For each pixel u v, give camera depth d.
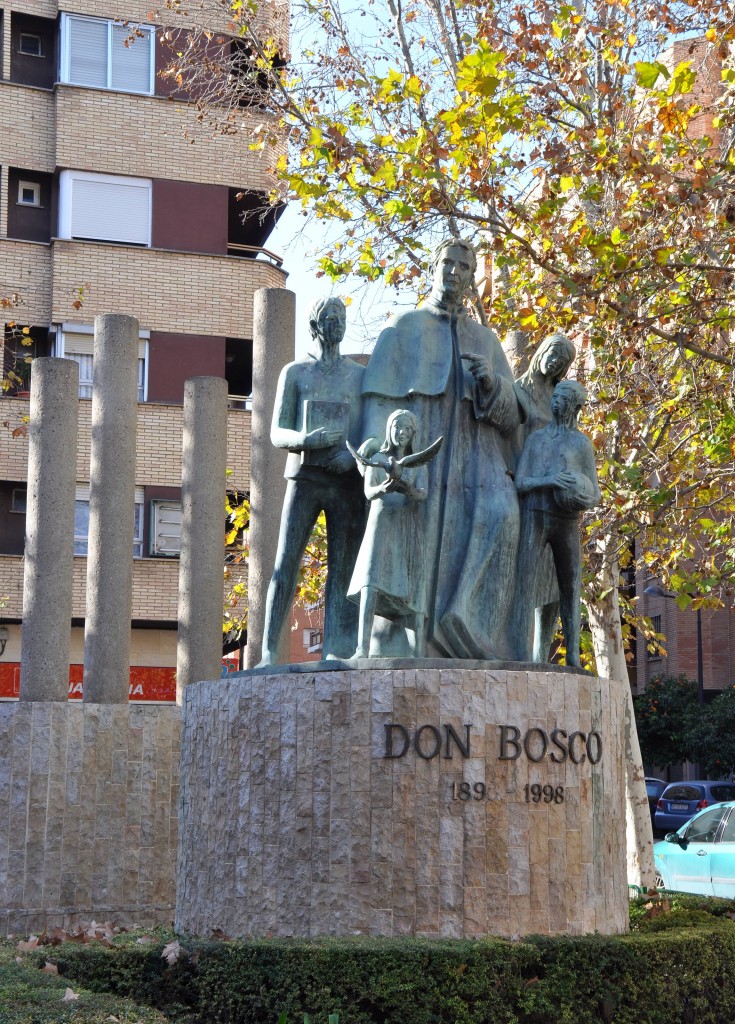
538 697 9.37
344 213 17.17
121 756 15.10
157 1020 6.91
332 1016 6.05
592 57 16.16
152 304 31.27
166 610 30.66
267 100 18.34
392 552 9.73
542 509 10.21
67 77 31.19
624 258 14.41
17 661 30.23
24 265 30.78
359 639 9.61
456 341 10.53
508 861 9.09
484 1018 8.16
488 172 15.34
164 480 30.92
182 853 10.41
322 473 10.28
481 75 14.52
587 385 17.48
